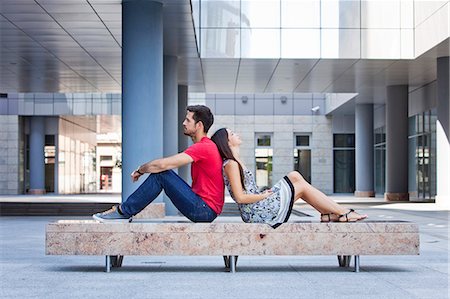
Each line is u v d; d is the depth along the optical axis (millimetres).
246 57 24609
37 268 8484
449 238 13555
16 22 18703
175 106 23344
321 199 8039
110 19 18312
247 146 46719
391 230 7809
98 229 7750
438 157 26266
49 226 7742
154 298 6199
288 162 46969
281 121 46938
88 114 46156
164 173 7836
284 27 24766
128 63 16375
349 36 24969
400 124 33094
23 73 27422
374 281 7363
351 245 7777
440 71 25297
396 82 32062
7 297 6250
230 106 46688
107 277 7637
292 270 8359
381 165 45656
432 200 33969
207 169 7883
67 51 22859
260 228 7738
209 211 7887
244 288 6816
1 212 24859
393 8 25078
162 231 7730
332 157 47219
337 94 43031
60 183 49250
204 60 24953
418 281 7367
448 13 21812
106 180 84500
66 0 16359
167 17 18125
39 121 47094
